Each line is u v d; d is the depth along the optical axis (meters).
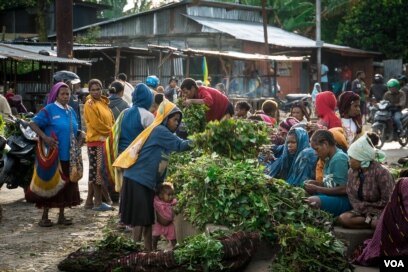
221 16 34.22
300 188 6.81
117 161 6.55
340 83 33.19
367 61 34.84
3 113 10.73
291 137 7.64
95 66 28.59
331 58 35.28
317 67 31.03
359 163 6.38
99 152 9.08
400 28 34.84
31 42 27.84
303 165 7.38
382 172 6.36
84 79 28.66
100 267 6.20
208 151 7.76
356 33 35.53
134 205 6.43
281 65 32.38
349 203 6.79
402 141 17.33
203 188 6.73
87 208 9.29
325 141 6.85
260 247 6.35
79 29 34.94
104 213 8.98
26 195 8.20
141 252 6.11
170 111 6.61
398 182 5.81
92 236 7.66
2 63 24.44
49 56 20.64
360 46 35.69
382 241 5.91
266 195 6.59
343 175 6.77
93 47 25.72
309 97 21.34
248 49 29.53
